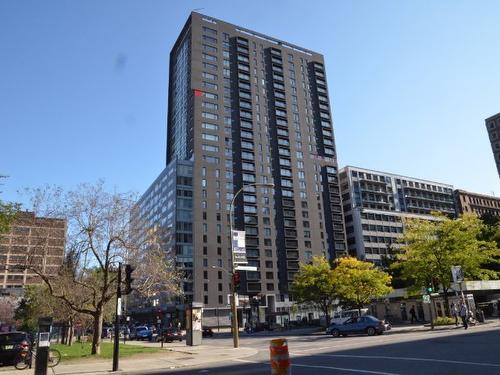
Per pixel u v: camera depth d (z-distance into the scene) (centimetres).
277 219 12194
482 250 4088
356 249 13538
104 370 1762
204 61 12631
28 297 6088
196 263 10569
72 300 3291
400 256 4106
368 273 4997
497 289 4744
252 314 10562
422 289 3978
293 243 12131
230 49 13312
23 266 2431
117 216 2675
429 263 3841
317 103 14400
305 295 5209
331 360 1590
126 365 1928
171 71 14712
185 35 13462
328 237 12900
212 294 10494
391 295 5728
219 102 12369
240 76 13038
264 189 12194
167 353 2484
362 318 3309
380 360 1457
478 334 2264
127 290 1852
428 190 15712
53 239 2505
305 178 13088
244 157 12175
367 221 13675
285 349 869
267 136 12900
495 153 12781
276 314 10169
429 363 1293
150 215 12838
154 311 11112
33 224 2488
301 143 13462
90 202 2623
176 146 13150
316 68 14838
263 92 13350
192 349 2795
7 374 1714
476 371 1089
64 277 2686
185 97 12738
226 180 11712
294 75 14288
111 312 4784
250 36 13850
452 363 1258
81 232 2580
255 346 2959
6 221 1878
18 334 2230
